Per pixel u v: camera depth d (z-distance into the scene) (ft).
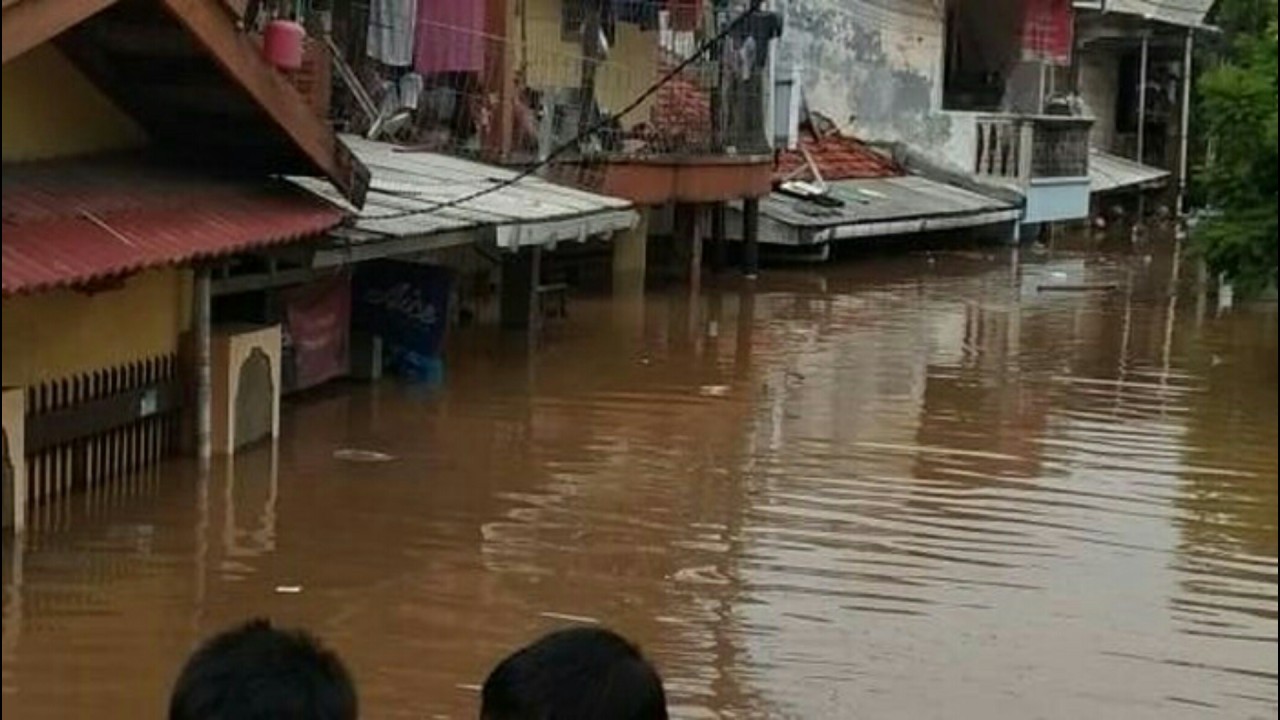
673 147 82.64
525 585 32.76
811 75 116.47
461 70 66.33
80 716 24.48
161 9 32.58
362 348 53.57
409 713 25.45
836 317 78.84
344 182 40.86
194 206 36.45
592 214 60.29
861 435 50.21
